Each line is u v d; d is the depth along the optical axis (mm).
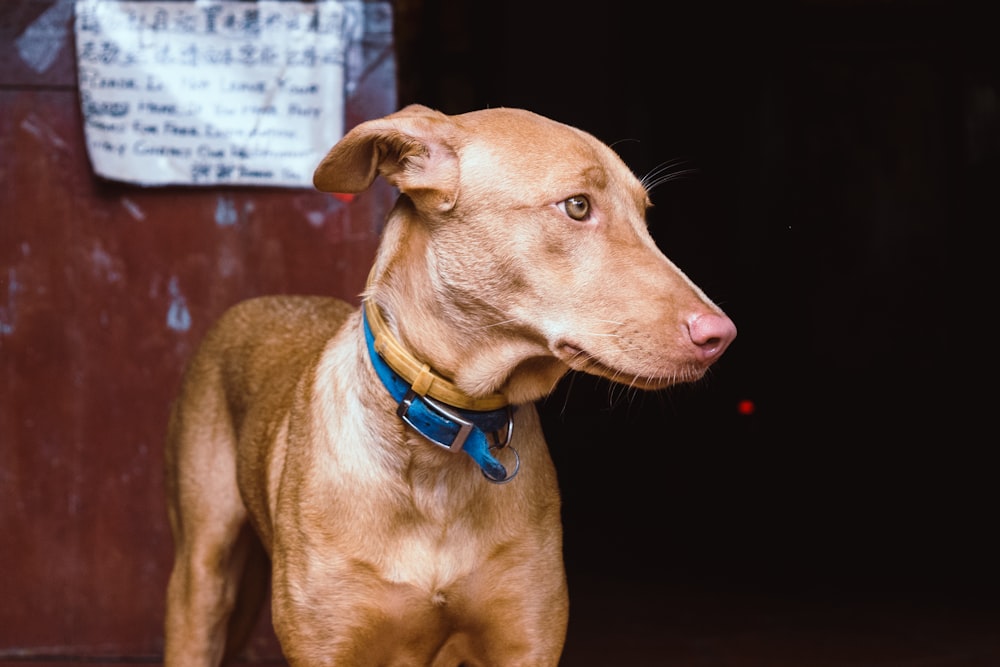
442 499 2479
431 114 2387
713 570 6395
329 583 2479
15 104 4145
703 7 11461
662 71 11570
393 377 2436
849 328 11562
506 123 2369
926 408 11125
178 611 3271
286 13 4184
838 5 11328
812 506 8406
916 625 5121
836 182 11539
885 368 11492
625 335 2199
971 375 11234
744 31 11469
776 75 11484
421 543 2480
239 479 3102
